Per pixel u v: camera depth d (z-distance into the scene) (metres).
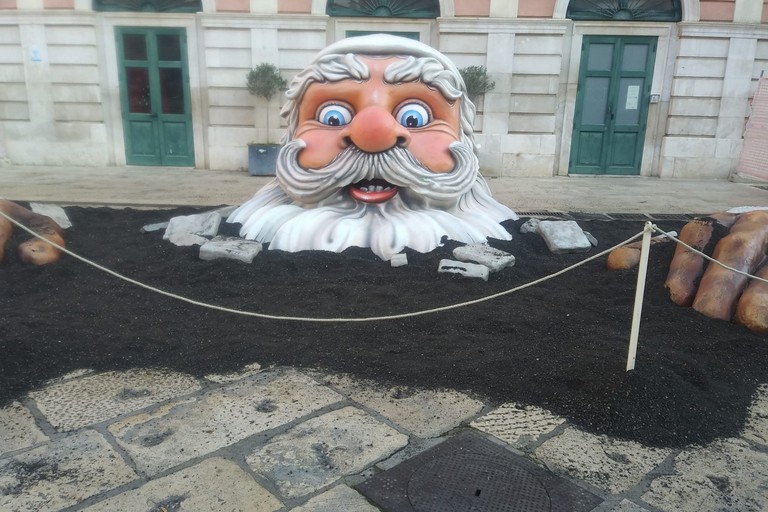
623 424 3.32
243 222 6.66
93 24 13.16
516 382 3.73
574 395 3.57
